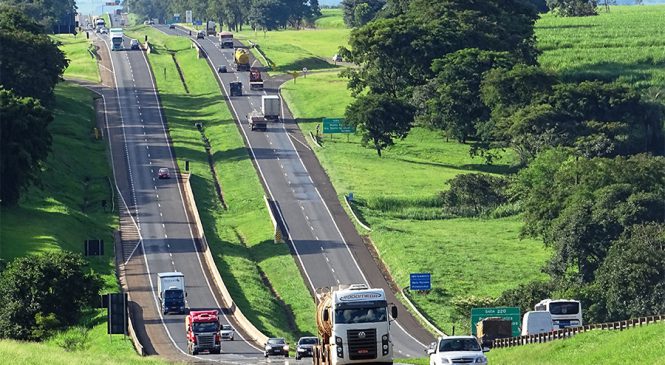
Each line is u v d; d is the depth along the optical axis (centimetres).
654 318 19762
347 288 17938
